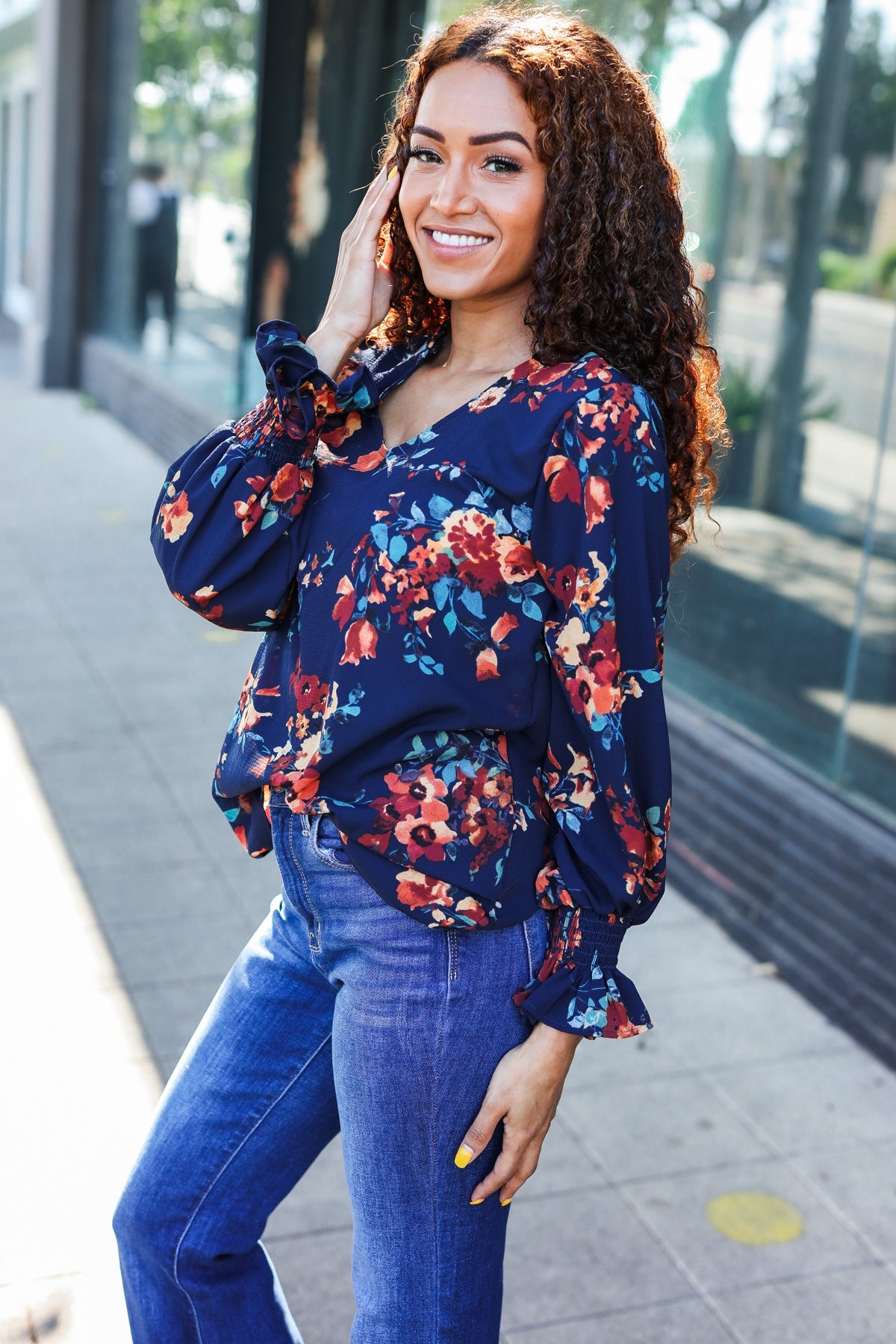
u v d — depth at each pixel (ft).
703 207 13.84
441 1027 4.89
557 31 5.03
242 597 5.23
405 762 4.89
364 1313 5.16
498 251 4.97
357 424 5.32
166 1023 10.51
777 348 12.71
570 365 4.87
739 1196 9.04
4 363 43.86
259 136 24.11
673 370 5.11
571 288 4.90
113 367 35.65
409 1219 5.10
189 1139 5.48
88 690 17.46
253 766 5.24
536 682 4.87
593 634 4.71
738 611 13.05
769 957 11.82
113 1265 8.06
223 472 5.12
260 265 24.71
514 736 4.94
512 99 4.86
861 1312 8.10
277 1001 5.44
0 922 11.78
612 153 4.93
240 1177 5.49
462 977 4.89
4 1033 10.22
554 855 4.96
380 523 4.89
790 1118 9.88
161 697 17.38
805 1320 8.02
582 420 4.70
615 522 4.71
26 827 13.60
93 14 36.99
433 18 18.99
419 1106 4.96
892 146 11.33
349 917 5.02
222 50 26.58
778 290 12.70
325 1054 5.47
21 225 54.60
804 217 12.39
